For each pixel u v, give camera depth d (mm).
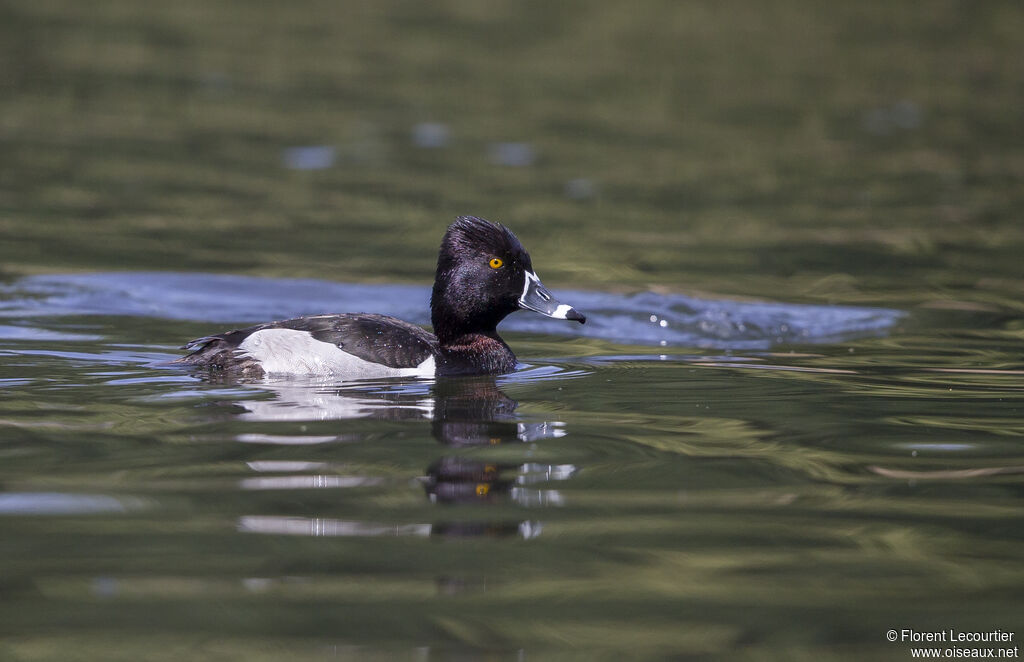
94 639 5926
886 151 25141
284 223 19047
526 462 8789
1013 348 13180
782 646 5949
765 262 17578
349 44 33938
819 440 9477
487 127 26266
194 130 25016
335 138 24938
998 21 38969
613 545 7223
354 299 15461
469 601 6434
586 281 16484
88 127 24828
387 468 8570
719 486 8320
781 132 26500
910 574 6852
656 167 23500
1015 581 6762
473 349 12281
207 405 10266
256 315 14539
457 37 35281
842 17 39406
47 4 37625
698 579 6754
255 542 7145
